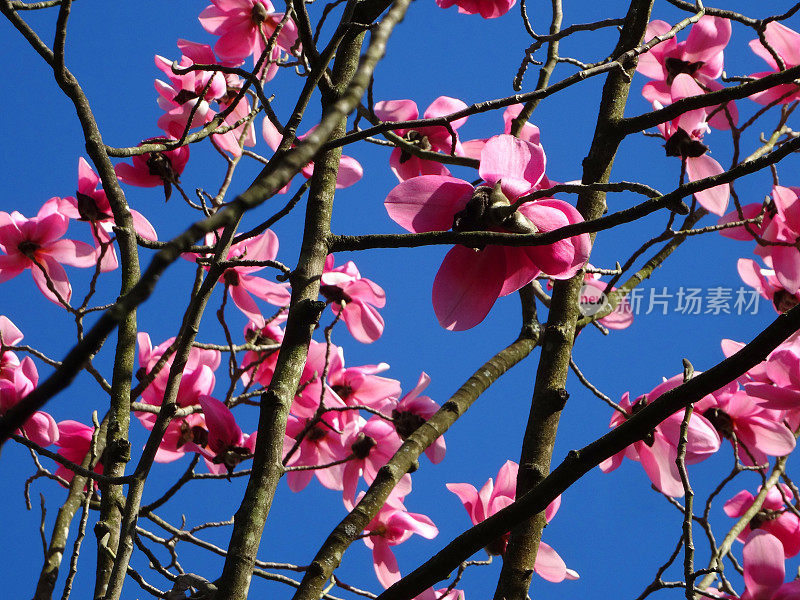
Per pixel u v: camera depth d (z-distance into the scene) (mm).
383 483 3643
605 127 3934
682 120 3943
